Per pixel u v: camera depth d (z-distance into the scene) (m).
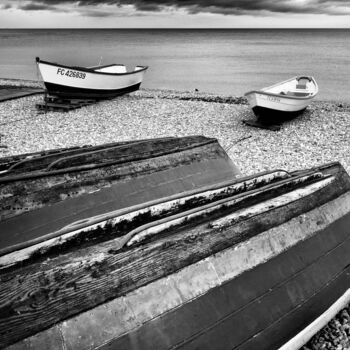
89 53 77.44
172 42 131.00
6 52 80.00
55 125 16.05
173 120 16.89
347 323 4.98
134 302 3.63
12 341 3.16
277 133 14.61
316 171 6.07
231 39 157.62
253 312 4.05
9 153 12.48
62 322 3.36
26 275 3.52
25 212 5.68
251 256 4.36
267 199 5.11
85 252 3.84
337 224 5.41
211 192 5.20
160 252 3.97
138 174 6.90
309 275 4.66
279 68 46.06
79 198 6.17
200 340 3.68
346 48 89.81
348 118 16.67
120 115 17.84
